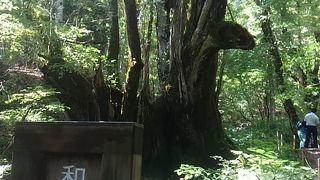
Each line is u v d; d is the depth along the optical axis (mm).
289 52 17297
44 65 10398
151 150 10773
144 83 10797
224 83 17969
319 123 13797
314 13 16062
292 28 16188
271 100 19828
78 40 14211
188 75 10594
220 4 9875
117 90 11180
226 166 6609
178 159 10719
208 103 11125
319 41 17203
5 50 10680
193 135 10852
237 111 22219
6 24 9188
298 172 5684
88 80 10688
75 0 15180
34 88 10227
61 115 11750
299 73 18719
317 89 16781
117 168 2545
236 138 15555
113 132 2586
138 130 2658
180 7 10273
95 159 2639
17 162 2695
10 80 13438
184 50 10383
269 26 16031
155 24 12641
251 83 18688
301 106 17781
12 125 10039
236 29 9445
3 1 9383
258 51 15242
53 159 2689
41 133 2689
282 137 16641
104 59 11070
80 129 2641
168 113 10977
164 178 10570
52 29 10336
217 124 11531
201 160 10727
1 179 8516
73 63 10234
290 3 16016
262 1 15477
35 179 2666
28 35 9828
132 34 10555
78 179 2635
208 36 9648
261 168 5641
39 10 10781
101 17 15711
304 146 13609
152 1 11766
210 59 10359
